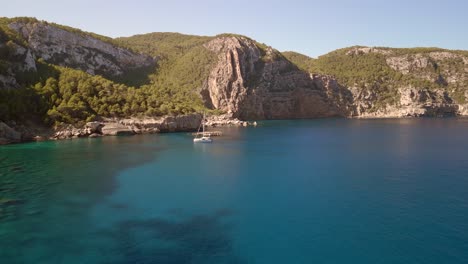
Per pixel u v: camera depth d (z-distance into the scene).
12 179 62.03
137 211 47.66
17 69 126.12
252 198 53.28
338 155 90.62
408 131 153.75
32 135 110.69
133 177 65.56
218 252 36.22
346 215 45.69
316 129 169.38
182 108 158.88
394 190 56.62
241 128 176.12
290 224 43.09
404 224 42.59
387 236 39.34
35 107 117.12
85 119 125.88
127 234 40.38
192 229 41.84
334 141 120.44
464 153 91.06
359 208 48.25
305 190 57.19
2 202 50.25
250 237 39.59
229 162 80.75
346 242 38.09
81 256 35.19
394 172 69.44
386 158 85.44
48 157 82.38
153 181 62.88
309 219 44.56
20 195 53.47
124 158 83.62
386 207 48.53
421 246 36.94
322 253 35.84
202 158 85.69
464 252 35.56
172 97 182.38
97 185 59.62
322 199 52.41
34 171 68.12
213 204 50.62
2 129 102.31
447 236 39.09
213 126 185.00
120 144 106.38
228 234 40.41
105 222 43.69
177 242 38.38
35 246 37.16
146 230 41.44
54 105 122.38
